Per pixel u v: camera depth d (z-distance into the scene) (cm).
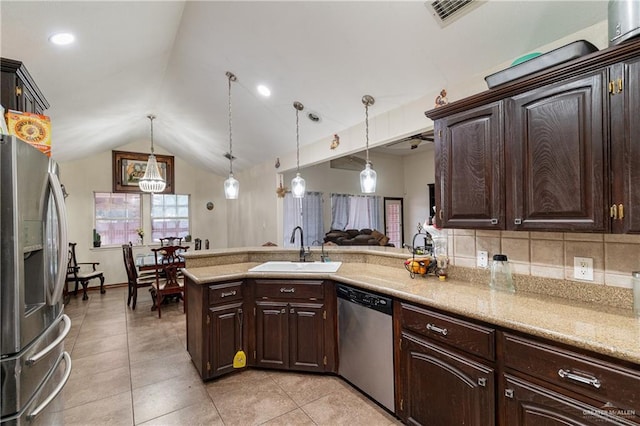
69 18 212
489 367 151
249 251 336
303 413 213
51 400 145
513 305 165
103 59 290
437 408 175
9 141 128
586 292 169
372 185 270
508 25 188
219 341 259
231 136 505
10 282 126
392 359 207
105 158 639
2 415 124
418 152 846
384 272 264
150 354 312
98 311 461
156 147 696
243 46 295
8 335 125
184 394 239
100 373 273
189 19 288
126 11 236
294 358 265
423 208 857
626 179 129
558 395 128
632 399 109
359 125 347
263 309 270
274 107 379
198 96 420
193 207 738
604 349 114
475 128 184
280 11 242
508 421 144
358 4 211
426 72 244
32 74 261
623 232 130
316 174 746
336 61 269
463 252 229
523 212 162
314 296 261
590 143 139
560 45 185
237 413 215
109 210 647
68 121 406
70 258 549
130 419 211
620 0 129
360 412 213
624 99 129
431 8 195
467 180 189
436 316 176
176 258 496
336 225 773
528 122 160
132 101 439
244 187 656
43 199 154
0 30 196
